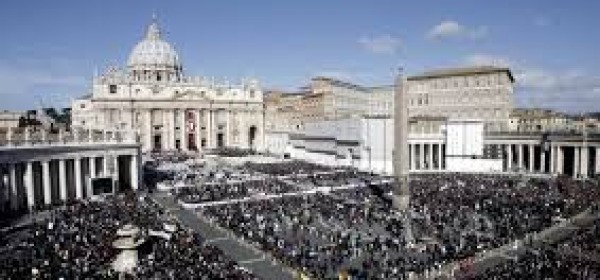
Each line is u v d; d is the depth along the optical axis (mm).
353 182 84500
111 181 73000
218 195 70875
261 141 173625
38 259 35688
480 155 104188
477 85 130500
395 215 55781
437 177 88812
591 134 92125
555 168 99750
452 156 106062
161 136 157750
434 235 48531
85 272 33312
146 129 154625
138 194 73250
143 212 56094
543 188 73062
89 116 172375
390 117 104812
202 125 163875
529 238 46438
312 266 39625
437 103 139000
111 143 74500
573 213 56719
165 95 157000
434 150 115188
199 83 164000
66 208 58031
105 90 149250
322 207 61531
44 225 47312
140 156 81312
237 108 169250
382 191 74125
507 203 61188
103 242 40719
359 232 50625
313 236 49500
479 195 66500
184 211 62062
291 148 151375
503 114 126125
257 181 85500
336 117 156000
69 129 83562
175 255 38469
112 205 59625
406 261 40719
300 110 179000
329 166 110625
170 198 71250
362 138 108000
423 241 46750
